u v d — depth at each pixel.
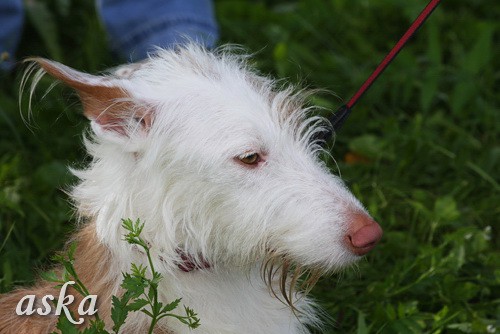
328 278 5.44
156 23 7.29
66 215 5.74
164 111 4.19
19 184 6.07
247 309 4.43
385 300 5.28
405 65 7.67
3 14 7.32
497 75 7.89
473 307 5.35
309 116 4.55
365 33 8.52
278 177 4.16
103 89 4.10
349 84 7.59
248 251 4.22
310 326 5.04
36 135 6.59
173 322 4.30
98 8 7.55
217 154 4.11
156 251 4.25
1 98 6.97
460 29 8.51
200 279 4.34
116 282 4.29
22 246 5.50
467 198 6.59
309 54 7.80
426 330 5.14
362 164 6.67
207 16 7.43
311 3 8.52
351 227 4.05
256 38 8.02
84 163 5.38
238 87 4.28
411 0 8.36
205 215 4.20
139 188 4.22
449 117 7.52
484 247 5.74
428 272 5.34
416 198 6.32
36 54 7.78
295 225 4.11
